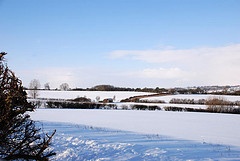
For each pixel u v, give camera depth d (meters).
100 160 10.09
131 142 16.44
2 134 4.59
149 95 115.19
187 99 98.56
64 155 10.20
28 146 5.02
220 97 77.56
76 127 23.45
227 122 41.97
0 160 4.43
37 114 47.50
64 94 115.44
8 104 4.58
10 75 4.80
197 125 36.31
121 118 43.56
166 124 36.09
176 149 14.63
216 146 17.17
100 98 108.00
